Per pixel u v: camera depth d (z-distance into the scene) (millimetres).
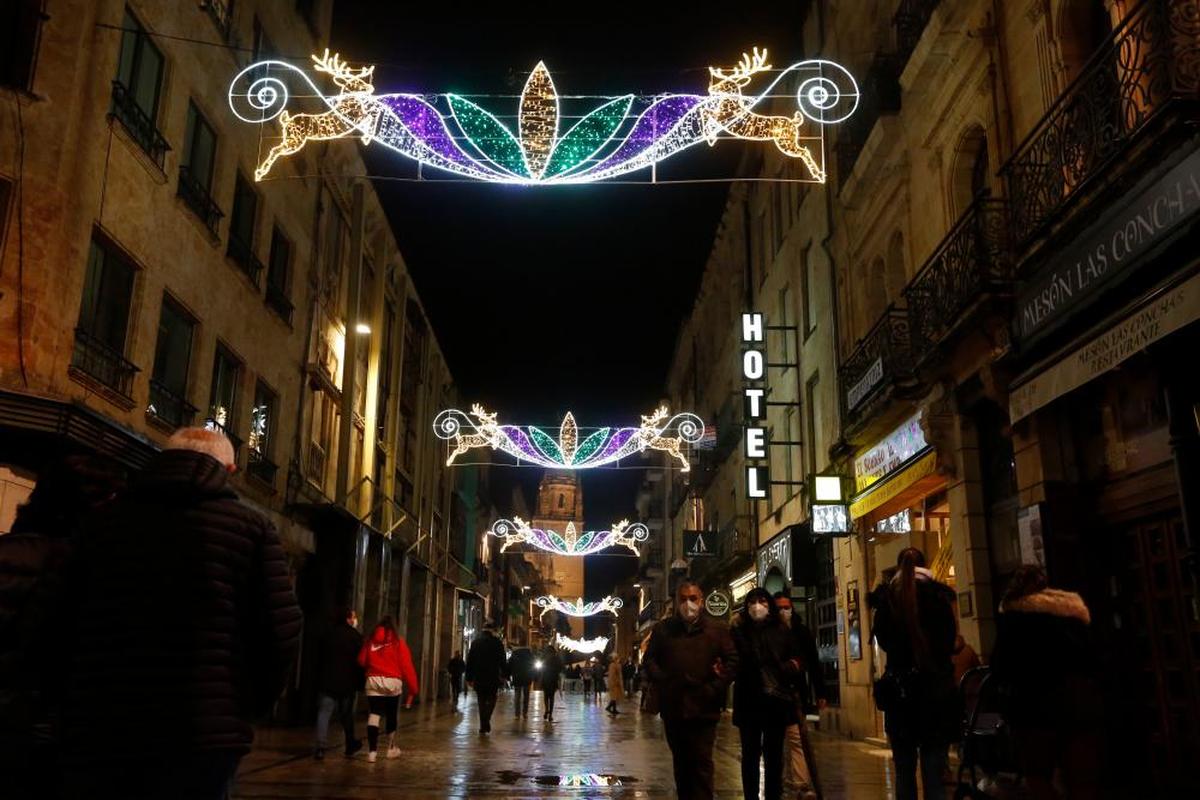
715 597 29562
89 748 2510
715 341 33594
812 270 20812
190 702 2586
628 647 109688
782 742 7496
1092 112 8672
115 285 11914
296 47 18781
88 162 10922
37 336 10070
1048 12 10305
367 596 24031
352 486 23078
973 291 10344
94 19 11172
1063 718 5199
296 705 19266
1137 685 8852
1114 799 8047
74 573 2760
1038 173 9789
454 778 10156
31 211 10258
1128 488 8914
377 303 25156
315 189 20328
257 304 16781
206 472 2861
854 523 16766
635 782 10188
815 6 21062
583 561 132125
